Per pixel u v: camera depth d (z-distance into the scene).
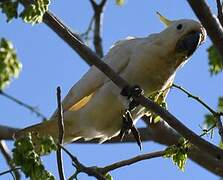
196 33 13.32
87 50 11.26
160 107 11.43
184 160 11.77
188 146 11.79
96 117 13.46
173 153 11.78
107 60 13.66
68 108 13.57
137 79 13.25
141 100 11.67
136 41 13.75
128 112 12.73
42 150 10.68
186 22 13.39
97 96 13.37
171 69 13.30
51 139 10.70
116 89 13.07
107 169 11.51
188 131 11.16
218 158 11.09
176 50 13.22
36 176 10.45
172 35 13.29
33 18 10.33
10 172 10.52
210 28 10.73
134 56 13.34
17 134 13.00
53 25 11.09
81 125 13.69
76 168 10.92
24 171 10.46
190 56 13.36
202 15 10.67
